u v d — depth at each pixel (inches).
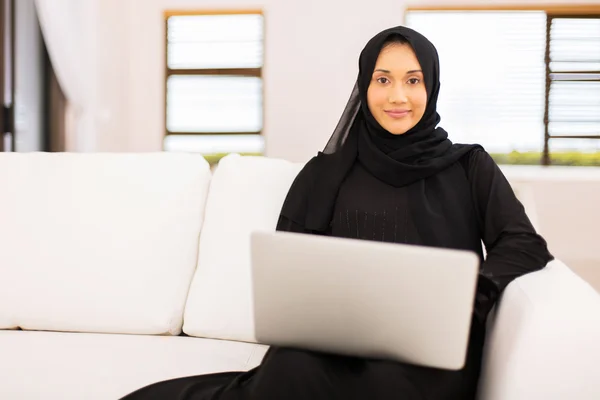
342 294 38.4
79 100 174.1
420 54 62.2
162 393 45.4
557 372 42.6
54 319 63.0
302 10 202.5
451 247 57.9
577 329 43.1
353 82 202.2
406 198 60.6
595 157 197.5
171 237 65.1
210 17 210.2
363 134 64.5
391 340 39.6
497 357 47.1
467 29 199.5
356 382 40.3
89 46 173.9
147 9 207.9
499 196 57.8
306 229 61.7
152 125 210.4
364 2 199.9
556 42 197.2
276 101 205.0
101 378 49.8
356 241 37.7
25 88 160.9
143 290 62.6
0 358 53.7
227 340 61.4
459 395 46.1
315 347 41.7
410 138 63.8
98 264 63.6
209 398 44.2
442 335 38.0
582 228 187.3
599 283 185.5
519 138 198.7
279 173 67.6
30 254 64.8
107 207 66.3
